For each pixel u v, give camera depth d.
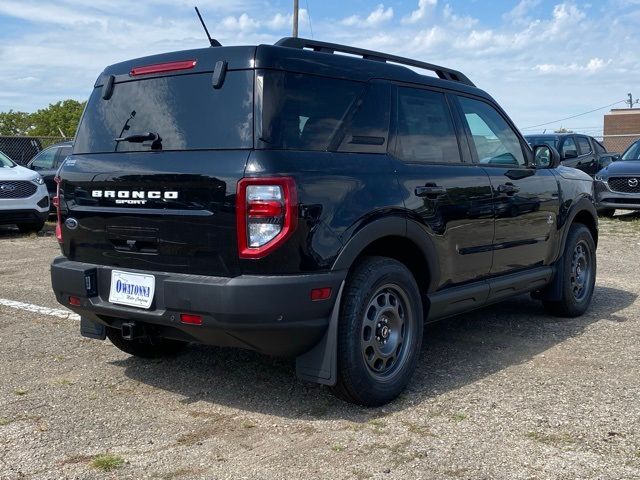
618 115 51.94
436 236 4.47
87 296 4.20
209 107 3.85
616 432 3.72
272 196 3.55
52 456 3.49
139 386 4.53
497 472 3.27
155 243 3.90
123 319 4.14
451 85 5.05
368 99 4.25
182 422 3.92
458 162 4.89
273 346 3.75
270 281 3.56
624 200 14.41
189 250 3.77
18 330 5.93
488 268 5.10
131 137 4.10
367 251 4.26
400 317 4.27
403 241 4.30
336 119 4.01
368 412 4.04
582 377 4.63
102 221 4.14
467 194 4.76
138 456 3.48
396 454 3.47
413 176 4.34
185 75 4.00
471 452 3.49
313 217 3.67
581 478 3.21
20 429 3.83
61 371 4.84
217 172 3.65
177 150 3.89
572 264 6.26
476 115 5.25
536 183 5.62
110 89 4.37
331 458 3.44
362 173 4.00
